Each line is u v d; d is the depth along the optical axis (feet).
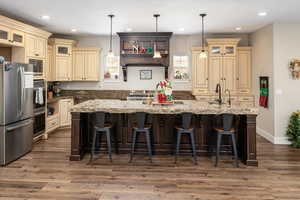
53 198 8.73
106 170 11.51
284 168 11.85
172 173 11.16
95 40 22.84
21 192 9.20
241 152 13.12
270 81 17.35
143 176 10.80
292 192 9.27
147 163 12.50
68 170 11.48
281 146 15.99
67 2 12.72
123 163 12.48
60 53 20.93
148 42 20.70
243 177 10.72
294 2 12.61
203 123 13.62
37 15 15.31
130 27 18.81
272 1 12.48
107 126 12.60
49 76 20.21
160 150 13.93
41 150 14.82
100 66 22.91
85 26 18.51
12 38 14.06
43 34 17.22
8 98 12.35
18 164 12.32
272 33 16.92
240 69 21.07
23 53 15.30
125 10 14.15
